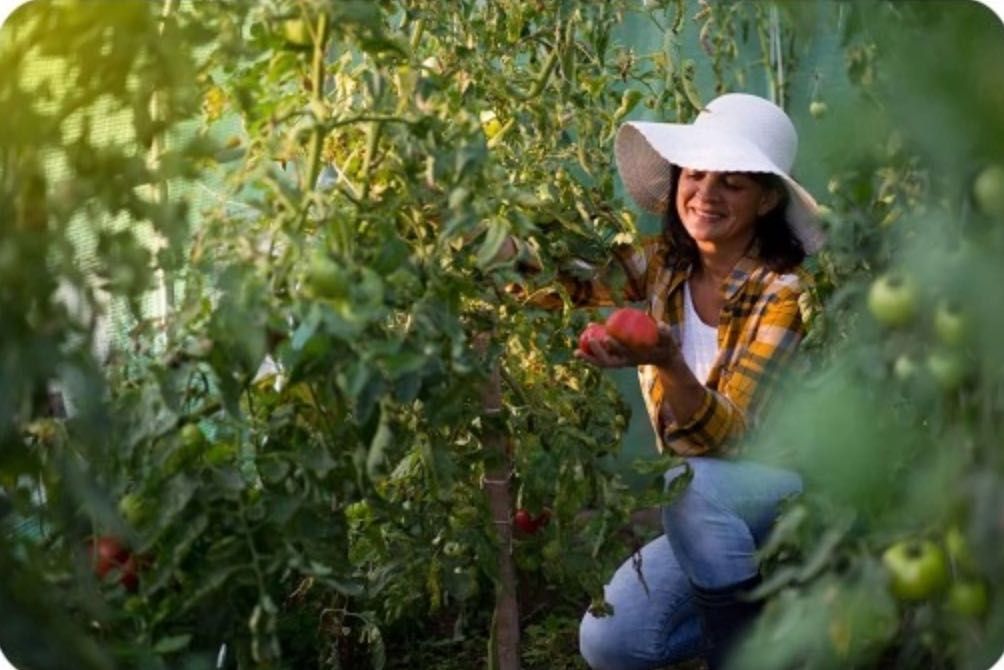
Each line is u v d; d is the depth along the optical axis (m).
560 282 2.90
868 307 1.94
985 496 1.79
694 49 3.76
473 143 2.22
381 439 2.14
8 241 1.85
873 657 2.05
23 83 2.00
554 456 2.55
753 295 2.78
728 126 2.84
